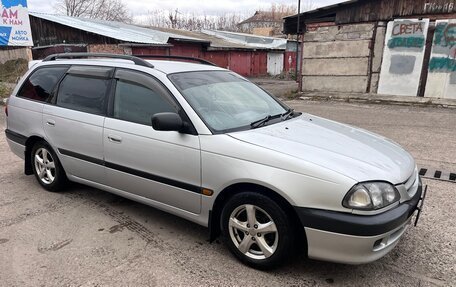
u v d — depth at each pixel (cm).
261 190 282
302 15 1405
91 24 2023
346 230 250
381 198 254
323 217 254
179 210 331
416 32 1179
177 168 317
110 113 369
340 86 1373
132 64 372
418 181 309
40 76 454
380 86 1284
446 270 293
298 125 346
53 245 329
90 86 395
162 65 371
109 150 365
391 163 288
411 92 1230
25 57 1972
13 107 471
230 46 2733
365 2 1252
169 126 301
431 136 739
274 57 3192
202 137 303
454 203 415
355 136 338
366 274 289
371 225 246
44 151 446
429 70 1185
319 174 258
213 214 309
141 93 351
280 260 282
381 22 1235
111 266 298
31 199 432
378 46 1259
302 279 283
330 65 1379
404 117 957
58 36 1906
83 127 385
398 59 1229
